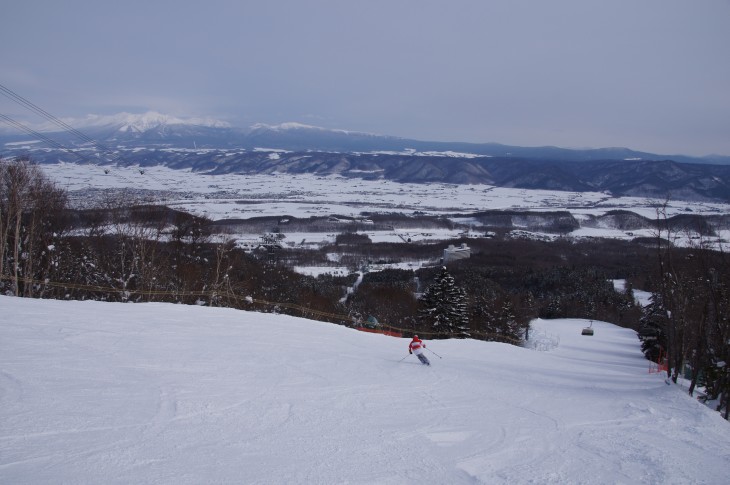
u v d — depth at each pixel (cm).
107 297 3959
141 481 702
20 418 890
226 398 1135
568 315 9781
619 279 10875
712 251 2550
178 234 4509
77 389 1078
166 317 2153
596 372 2612
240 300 4269
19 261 3588
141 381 1190
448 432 1078
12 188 3447
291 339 2042
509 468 909
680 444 1116
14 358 1271
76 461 745
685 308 2280
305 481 757
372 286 7950
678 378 2416
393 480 797
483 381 1702
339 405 1192
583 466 939
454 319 5653
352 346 2111
